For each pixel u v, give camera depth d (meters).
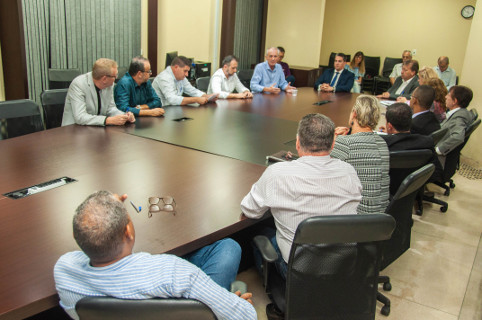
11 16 3.97
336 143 2.20
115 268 1.13
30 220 1.64
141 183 2.07
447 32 8.77
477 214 3.62
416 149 2.51
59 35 4.45
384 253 2.08
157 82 4.12
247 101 4.54
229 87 4.93
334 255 1.53
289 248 1.67
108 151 2.53
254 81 5.34
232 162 2.47
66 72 4.24
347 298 1.61
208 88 4.83
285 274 1.73
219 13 6.61
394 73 7.43
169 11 5.80
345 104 4.70
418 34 9.03
